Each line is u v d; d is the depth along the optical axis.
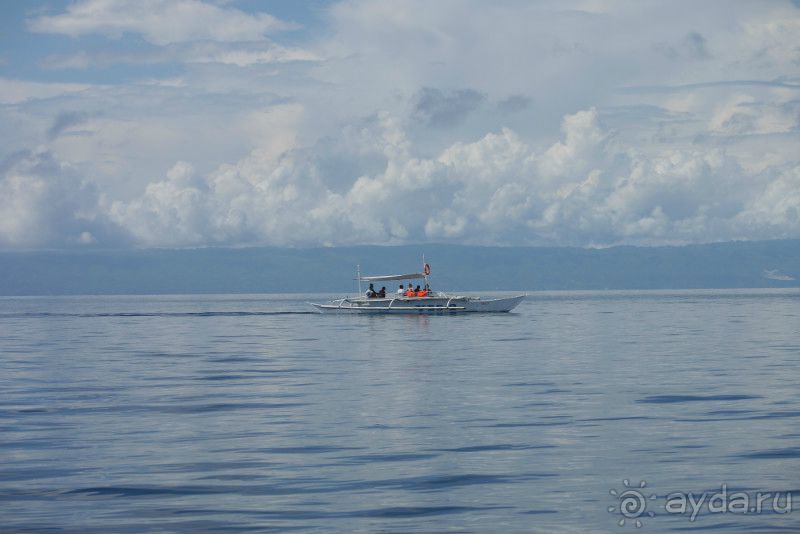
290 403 30.73
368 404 30.25
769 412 27.53
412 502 17.39
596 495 17.77
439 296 108.69
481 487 18.47
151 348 60.53
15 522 16.19
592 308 162.50
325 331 80.56
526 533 15.45
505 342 62.22
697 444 22.52
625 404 29.64
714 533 15.34
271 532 15.53
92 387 36.16
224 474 19.78
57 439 24.05
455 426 25.52
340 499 17.64
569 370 41.38
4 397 32.97
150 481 19.19
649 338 66.31
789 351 52.16
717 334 71.62
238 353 54.75
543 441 23.14
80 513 16.77
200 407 29.95
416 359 48.41
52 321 121.12
